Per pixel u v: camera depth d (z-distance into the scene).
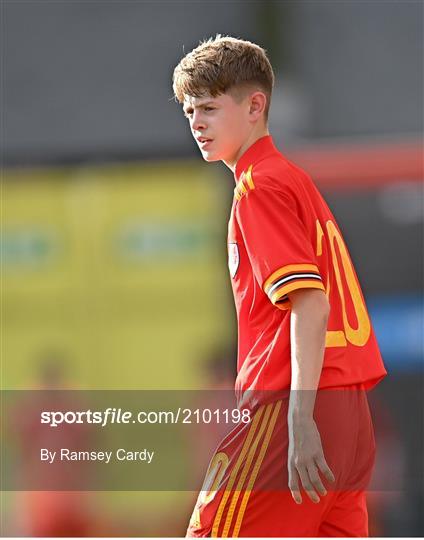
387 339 32.38
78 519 26.05
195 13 38.97
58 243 34.06
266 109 12.17
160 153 36.19
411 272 33.06
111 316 33.41
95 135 37.38
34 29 38.69
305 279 11.03
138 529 25.55
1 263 33.91
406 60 38.00
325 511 11.60
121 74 38.09
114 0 38.94
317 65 38.09
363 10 38.28
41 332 33.50
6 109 37.69
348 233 33.53
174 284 33.47
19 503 26.39
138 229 33.97
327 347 11.59
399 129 37.47
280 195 11.48
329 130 37.47
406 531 28.00
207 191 34.06
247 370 11.64
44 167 36.34
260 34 38.53
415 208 33.38
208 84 11.88
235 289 11.88
